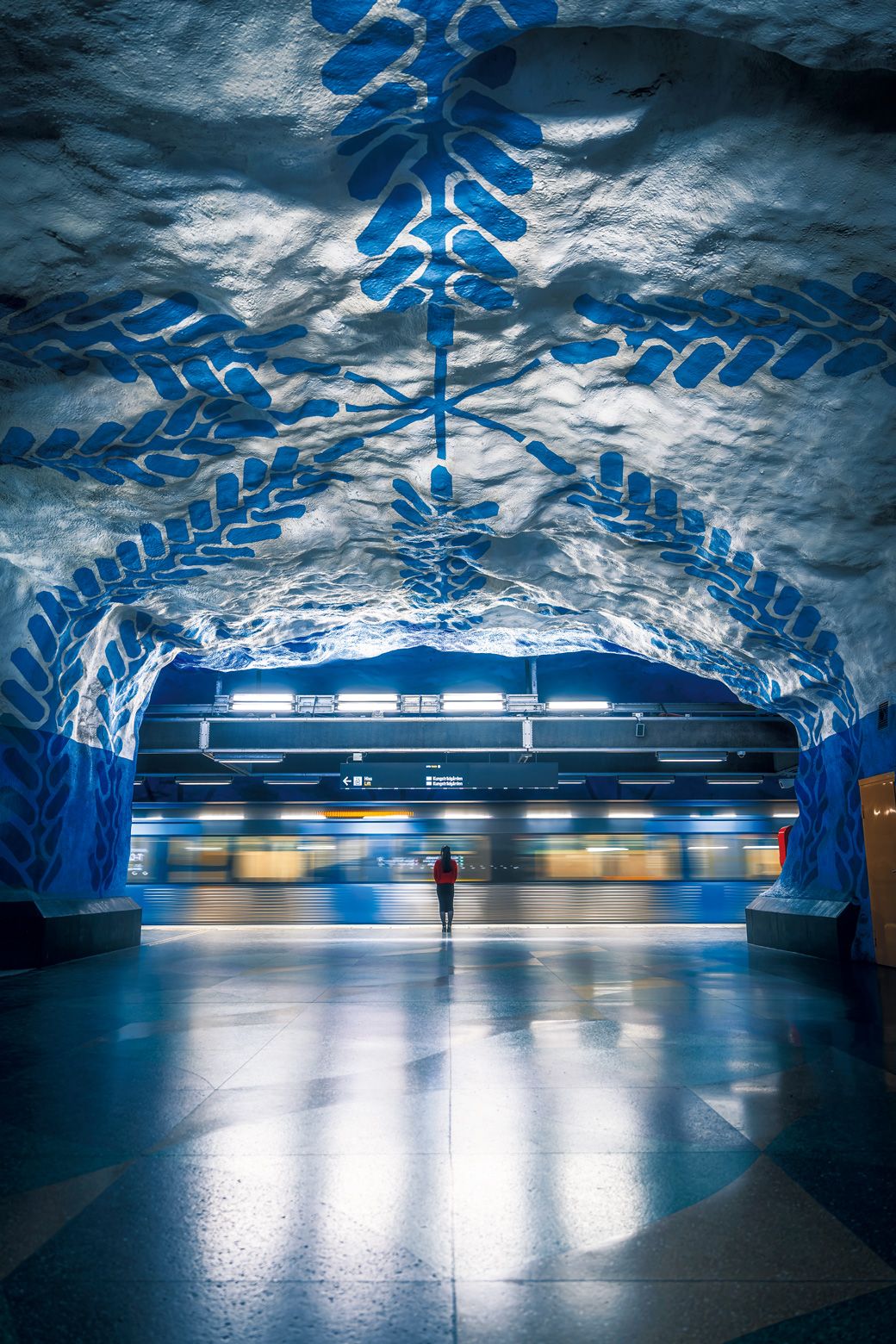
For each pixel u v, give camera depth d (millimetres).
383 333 6184
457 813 20375
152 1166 2834
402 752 19438
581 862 20219
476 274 5566
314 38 3891
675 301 5805
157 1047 4746
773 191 4816
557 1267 2105
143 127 4363
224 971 8977
